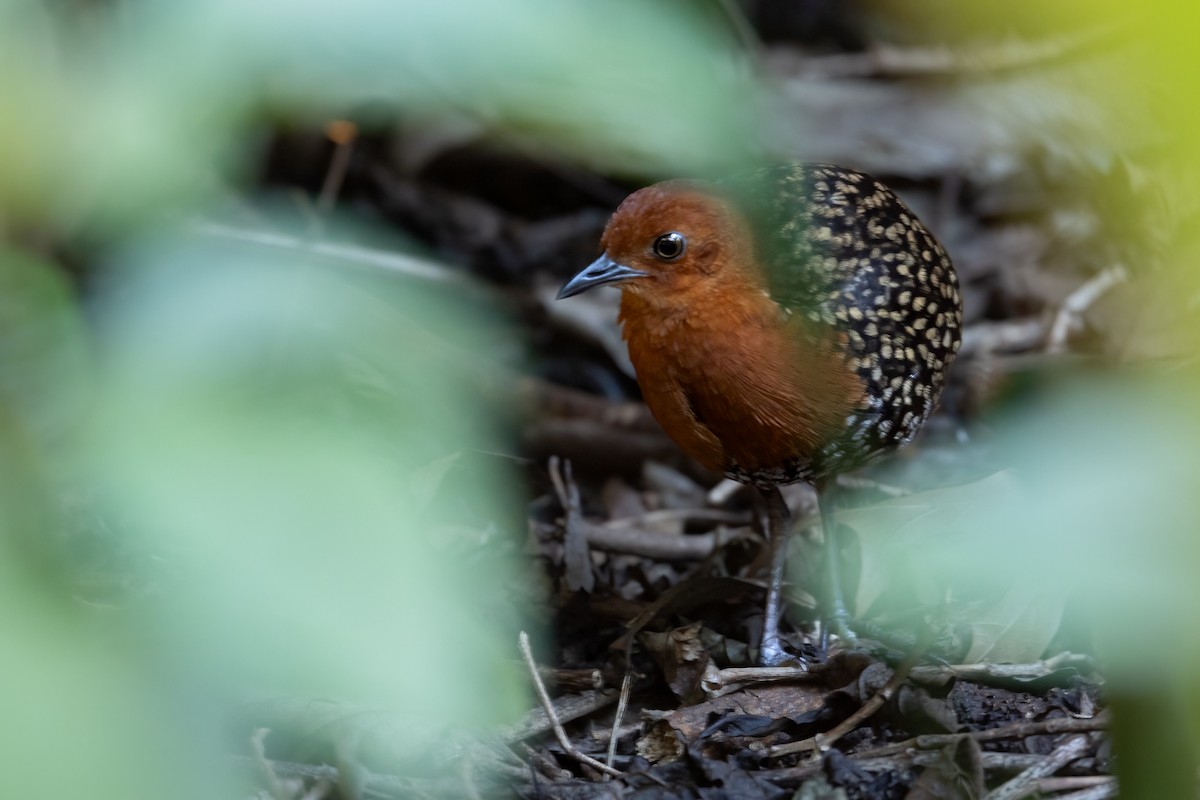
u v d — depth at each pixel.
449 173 12.55
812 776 5.91
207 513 1.81
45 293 2.26
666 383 7.18
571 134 2.56
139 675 1.72
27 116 2.17
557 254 12.08
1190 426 2.20
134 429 1.89
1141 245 10.20
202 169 2.71
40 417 2.07
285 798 5.56
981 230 12.10
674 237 6.81
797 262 6.90
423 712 2.07
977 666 6.58
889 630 7.20
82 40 2.35
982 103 11.64
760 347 6.83
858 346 6.97
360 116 10.49
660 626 7.63
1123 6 1.77
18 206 2.20
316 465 1.87
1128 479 2.18
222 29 2.22
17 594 1.72
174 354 2.08
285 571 1.80
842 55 12.54
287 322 2.20
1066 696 6.51
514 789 5.92
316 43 2.28
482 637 2.26
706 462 7.42
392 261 8.75
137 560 6.80
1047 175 11.82
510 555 8.19
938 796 5.64
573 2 2.23
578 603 7.83
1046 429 2.40
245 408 1.94
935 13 2.33
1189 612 2.09
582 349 11.08
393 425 2.22
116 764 1.65
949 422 9.75
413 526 1.90
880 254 7.18
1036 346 10.49
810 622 7.91
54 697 1.66
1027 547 2.27
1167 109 2.01
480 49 2.28
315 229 5.50
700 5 2.33
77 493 6.96
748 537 8.58
